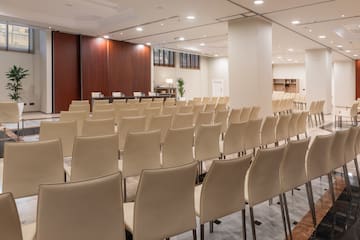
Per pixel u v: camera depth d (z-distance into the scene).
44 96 12.84
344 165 3.65
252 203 2.34
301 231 2.75
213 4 6.98
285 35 10.94
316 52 14.36
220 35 11.77
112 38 13.50
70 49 12.77
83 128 4.10
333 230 2.77
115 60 14.03
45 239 1.48
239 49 8.64
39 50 13.29
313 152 2.97
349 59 20.31
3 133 7.86
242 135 4.37
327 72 14.16
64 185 1.46
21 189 2.53
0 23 12.15
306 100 14.62
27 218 3.01
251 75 8.41
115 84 14.09
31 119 10.65
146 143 3.18
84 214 1.53
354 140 3.83
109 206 1.61
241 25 8.59
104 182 1.56
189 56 19.55
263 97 8.52
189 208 1.99
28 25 10.98
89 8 9.33
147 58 15.47
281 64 23.17
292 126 5.80
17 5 9.07
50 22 10.56
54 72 12.38
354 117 9.59
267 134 4.99
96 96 11.66
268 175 2.45
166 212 1.88
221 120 5.75
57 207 1.47
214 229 2.80
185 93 19.38
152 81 16.09
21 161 2.49
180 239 2.61
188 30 10.70
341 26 9.62
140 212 1.78
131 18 9.27
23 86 13.29
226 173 2.10
